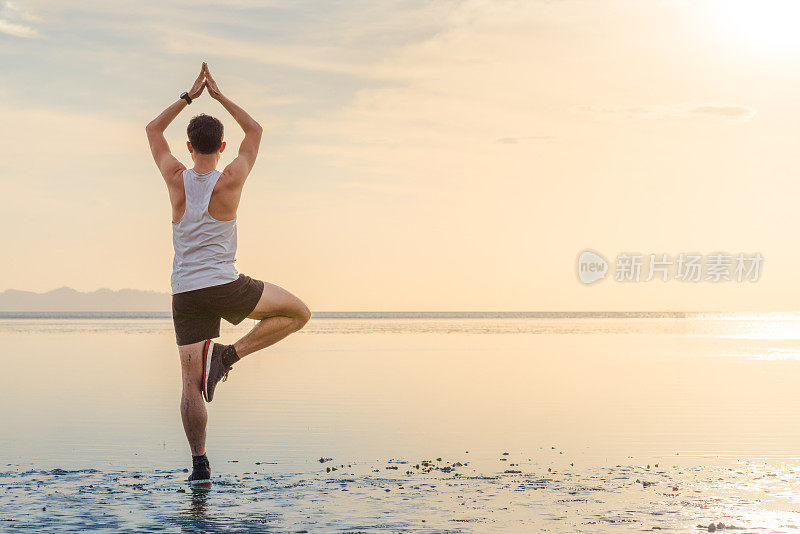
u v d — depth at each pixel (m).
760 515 6.52
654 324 110.31
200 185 7.55
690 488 7.66
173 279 7.66
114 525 6.12
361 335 55.69
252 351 7.85
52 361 27.64
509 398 16.61
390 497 7.22
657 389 18.55
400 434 11.59
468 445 10.63
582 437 11.33
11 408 14.67
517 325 99.25
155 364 26.16
